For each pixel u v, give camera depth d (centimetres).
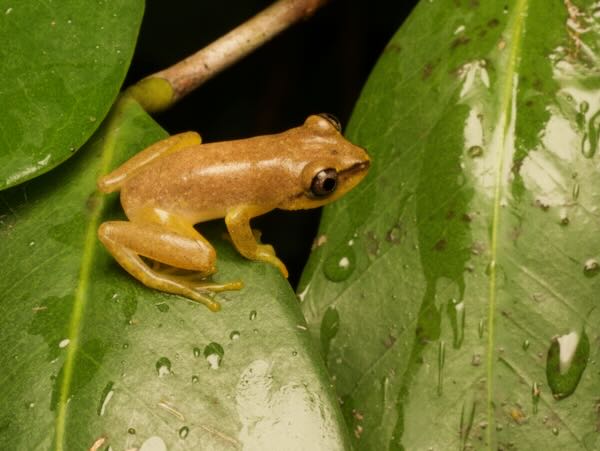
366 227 24
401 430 23
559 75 24
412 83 24
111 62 23
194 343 22
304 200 24
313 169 23
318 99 29
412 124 24
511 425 23
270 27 25
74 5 23
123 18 23
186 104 29
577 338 23
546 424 23
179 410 22
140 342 22
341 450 22
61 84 23
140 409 22
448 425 23
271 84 29
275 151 24
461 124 24
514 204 23
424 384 23
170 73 24
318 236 24
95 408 22
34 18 23
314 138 24
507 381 23
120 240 23
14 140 23
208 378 22
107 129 24
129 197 23
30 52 23
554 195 23
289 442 22
